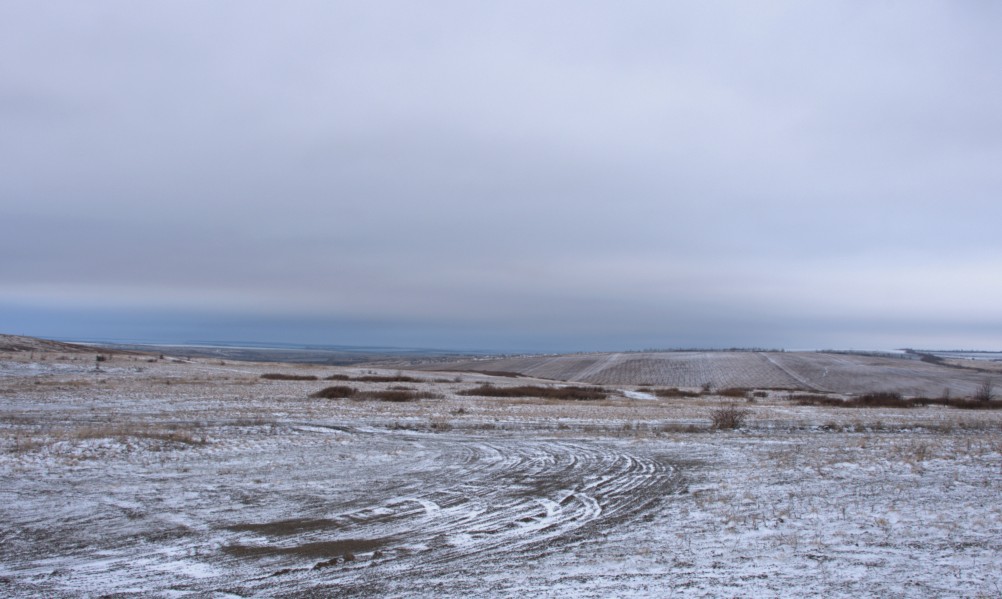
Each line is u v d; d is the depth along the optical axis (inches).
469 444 846.5
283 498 495.2
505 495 511.8
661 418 1257.4
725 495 494.0
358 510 456.8
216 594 286.5
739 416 1201.4
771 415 1421.0
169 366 2388.0
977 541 337.4
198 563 333.4
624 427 1078.4
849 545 335.3
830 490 494.3
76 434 778.2
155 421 1026.7
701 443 857.5
